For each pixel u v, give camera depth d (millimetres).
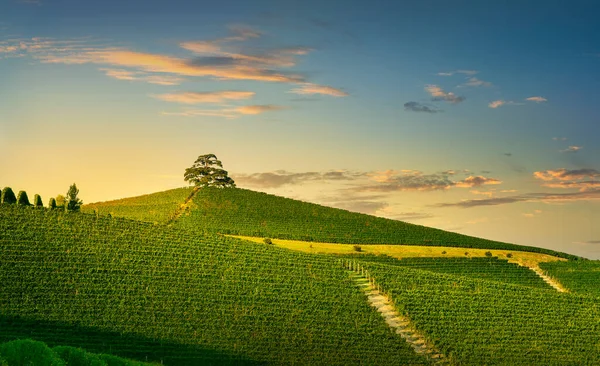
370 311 99750
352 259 126312
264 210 171375
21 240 101188
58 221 110125
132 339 82688
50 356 51500
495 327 99812
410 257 141250
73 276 94312
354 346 89375
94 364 55031
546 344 97562
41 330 80562
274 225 159250
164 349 81625
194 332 86750
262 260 112250
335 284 107500
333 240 149500
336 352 87312
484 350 93125
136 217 159500
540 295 114312
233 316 92438
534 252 156375
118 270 98500
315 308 98250
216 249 113125
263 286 102438
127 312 88312
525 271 139000
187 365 79062
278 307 96938
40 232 104812
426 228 170375
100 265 98812
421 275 116250
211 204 171750
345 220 170250
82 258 99625
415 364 87125
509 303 108562
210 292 97562
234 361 81500
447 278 116438
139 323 86438
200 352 82312
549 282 135125
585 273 137500
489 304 106875
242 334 88375
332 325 94188
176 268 102812
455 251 151000
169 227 119438
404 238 157875
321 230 158750
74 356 54938
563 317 106500
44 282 91250
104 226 112312
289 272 109438
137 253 105000
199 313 91625
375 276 112375
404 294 105750
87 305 88062
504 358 92250
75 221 111625
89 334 82250
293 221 164375
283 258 115188
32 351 51094
